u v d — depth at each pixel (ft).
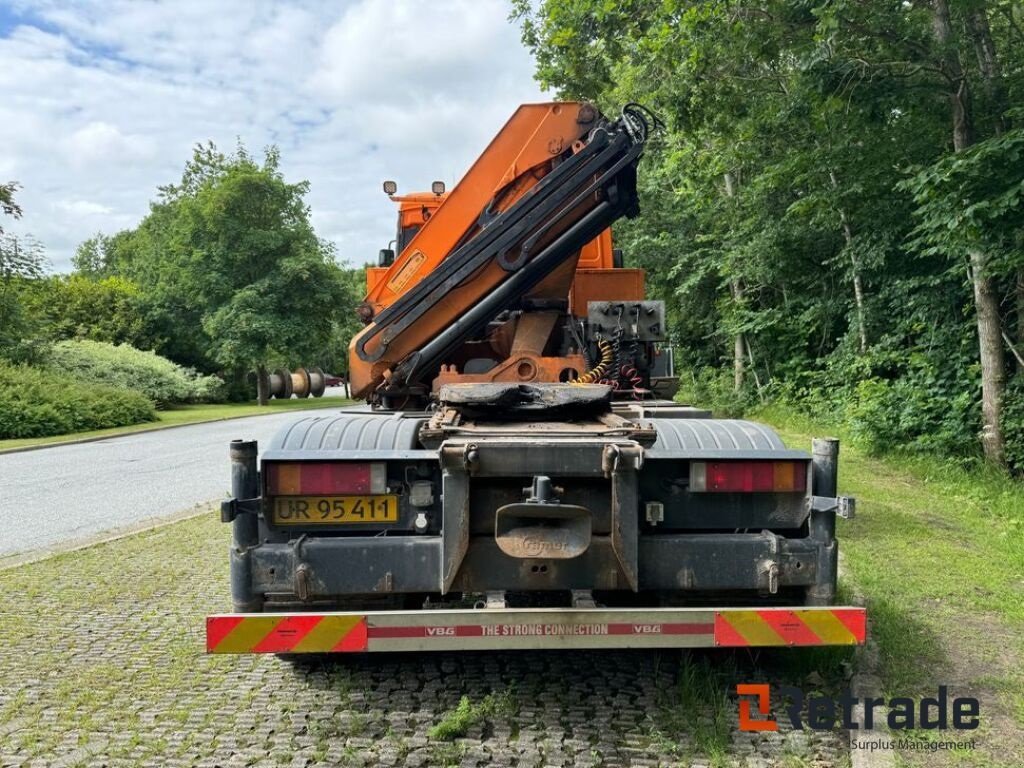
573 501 10.79
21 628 14.65
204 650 13.50
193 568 18.92
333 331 124.67
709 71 35.40
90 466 41.52
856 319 44.34
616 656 13.26
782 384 55.57
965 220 24.80
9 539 23.17
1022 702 11.01
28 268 79.10
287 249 114.32
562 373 17.71
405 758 9.78
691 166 46.73
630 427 11.25
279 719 10.90
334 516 11.21
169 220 144.05
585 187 16.98
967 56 31.73
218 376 121.08
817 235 49.24
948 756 9.63
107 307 118.52
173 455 46.52
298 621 10.12
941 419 33.04
